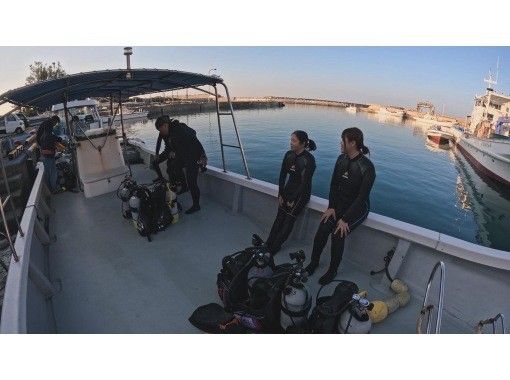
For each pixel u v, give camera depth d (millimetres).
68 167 5375
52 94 3568
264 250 2393
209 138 30078
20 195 7781
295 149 2918
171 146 4094
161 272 2879
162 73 3465
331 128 41531
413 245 2459
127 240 3453
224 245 3355
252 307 2105
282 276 2062
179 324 2250
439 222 12859
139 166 6527
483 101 22766
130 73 3338
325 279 2660
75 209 4301
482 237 11859
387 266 2562
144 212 3438
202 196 4727
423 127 58156
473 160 22109
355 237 2873
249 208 3986
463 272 2211
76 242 3416
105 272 2877
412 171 20453
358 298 1850
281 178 3092
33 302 2086
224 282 2359
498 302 2080
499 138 20562
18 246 2344
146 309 2408
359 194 2451
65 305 2453
